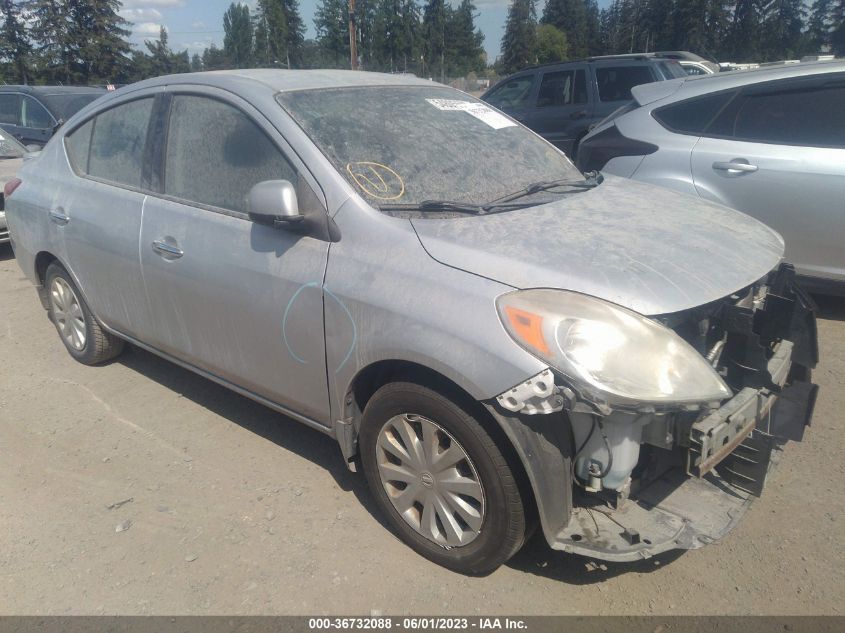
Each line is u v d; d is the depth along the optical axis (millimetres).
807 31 72500
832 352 4398
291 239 2883
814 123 4605
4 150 7996
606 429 2297
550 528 2352
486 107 3832
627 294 2301
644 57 9547
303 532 2938
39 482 3338
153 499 3186
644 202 3133
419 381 2549
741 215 3211
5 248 7969
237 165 3156
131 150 3773
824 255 4586
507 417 2262
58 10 49344
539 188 3203
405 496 2742
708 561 2705
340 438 2906
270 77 3326
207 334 3354
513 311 2285
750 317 2459
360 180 2834
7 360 4742
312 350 2846
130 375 4457
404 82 3668
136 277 3656
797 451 3379
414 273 2514
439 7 75625
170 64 68688
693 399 2197
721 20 73188
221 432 3750
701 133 5027
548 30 93062
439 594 2582
